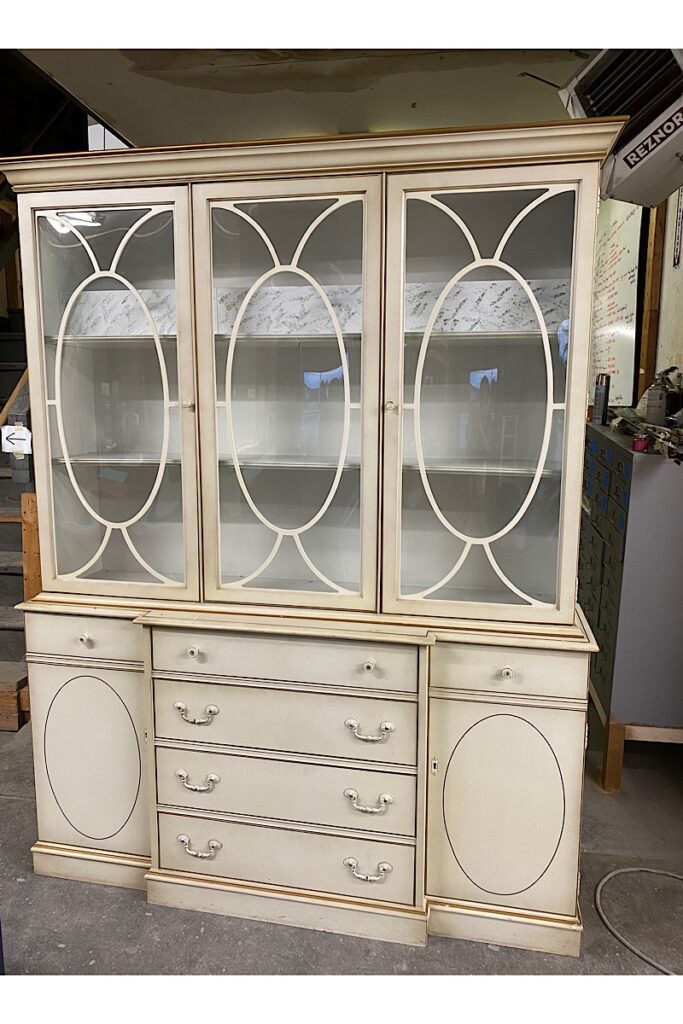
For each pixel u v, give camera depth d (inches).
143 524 71.5
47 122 134.0
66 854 73.4
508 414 62.3
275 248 63.4
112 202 65.2
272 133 97.9
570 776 61.7
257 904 67.2
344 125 93.0
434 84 80.6
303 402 65.8
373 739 62.8
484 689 62.1
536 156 56.5
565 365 59.8
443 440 63.6
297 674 64.1
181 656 66.4
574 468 60.0
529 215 58.5
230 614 67.3
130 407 71.3
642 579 86.1
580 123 54.3
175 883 68.9
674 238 112.0
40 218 68.1
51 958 62.1
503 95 83.7
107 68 76.4
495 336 61.1
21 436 88.1
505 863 64.0
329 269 62.7
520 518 63.0
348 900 65.5
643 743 103.0
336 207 61.2
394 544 64.2
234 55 73.1
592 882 72.4
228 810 67.6
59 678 72.0
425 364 62.5
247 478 67.6
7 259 133.7
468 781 63.6
